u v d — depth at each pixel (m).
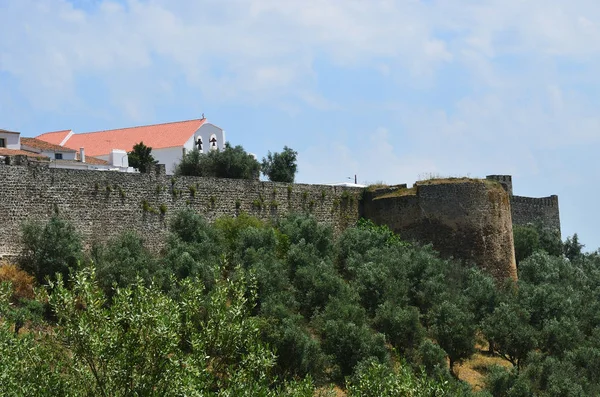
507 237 86.44
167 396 32.06
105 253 63.34
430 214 86.00
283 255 73.38
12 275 57.69
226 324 35.66
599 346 68.81
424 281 72.94
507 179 119.69
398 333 62.72
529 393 58.78
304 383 38.88
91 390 32.03
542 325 70.56
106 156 110.25
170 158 110.69
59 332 33.00
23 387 31.27
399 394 41.41
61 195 65.19
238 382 34.41
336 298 63.72
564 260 92.94
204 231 71.88
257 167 98.25
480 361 68.50
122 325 32.97
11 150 86.75
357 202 91.31
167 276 60.06
